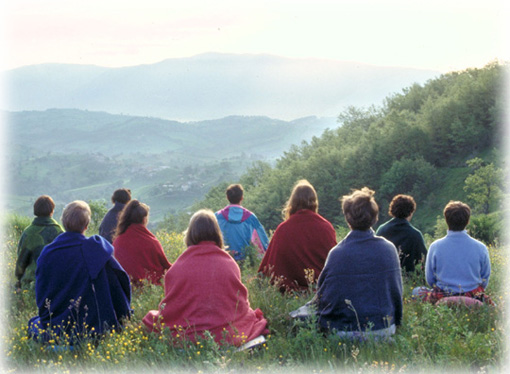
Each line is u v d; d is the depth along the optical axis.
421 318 4.66
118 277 5.11
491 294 6.11
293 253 6.39
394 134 105.81
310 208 6.62
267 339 4.59
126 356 4.06
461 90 107.88
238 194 8.52
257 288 5.94
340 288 4.49
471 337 4.21
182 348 4.27
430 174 96.31
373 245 4.52
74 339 4.63
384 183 99.75
